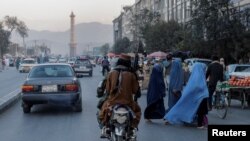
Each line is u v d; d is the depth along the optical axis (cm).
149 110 1445
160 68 1451
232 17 3744
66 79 1652
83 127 1356
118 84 912
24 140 1155
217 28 3706
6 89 3048
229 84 1841
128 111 887
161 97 1441
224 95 1580
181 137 1190
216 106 1622
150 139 1164
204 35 3816
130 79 921
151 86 1444
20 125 1411
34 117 1595
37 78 1664
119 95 910
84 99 2269
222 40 3731
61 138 1177
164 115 1450
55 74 1694
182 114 1359
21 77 4988
